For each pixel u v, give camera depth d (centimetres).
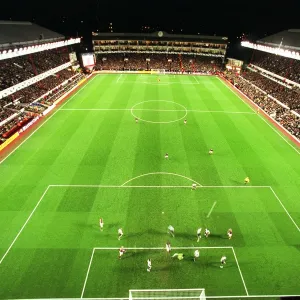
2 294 1775
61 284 1850
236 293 1809
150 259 2038
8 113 4481
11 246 2125
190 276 1916
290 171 3172
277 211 2531
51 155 3425
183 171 3120
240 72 8169
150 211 2502
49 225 2328
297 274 1944
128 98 5838
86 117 4712
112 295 1786
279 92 5866
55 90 6056
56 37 7594
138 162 3291
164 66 9100
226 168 3200
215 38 9231
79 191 2750
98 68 8750
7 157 3366
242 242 2192
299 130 4188
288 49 6400
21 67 6022
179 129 4284
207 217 2441
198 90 6694
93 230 2284
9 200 2605
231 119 4762
